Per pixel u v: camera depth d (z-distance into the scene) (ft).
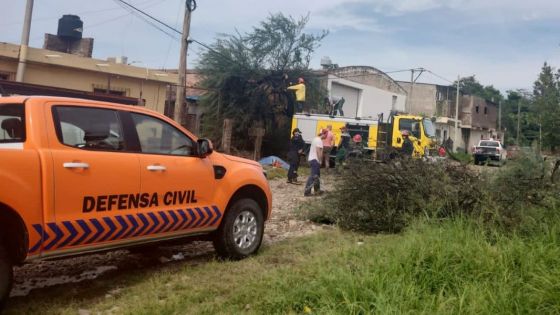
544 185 24.39
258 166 23.38
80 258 21.35
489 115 192.24
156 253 22.59
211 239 21.17
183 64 59.62
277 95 87.97
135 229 17.07
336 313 13.28
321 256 20.43
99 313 15.02
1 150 13.82
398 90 138.21
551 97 74.38
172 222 18.37
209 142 19.95
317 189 43.14
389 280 14.94
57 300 15.92
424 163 27.07
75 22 78.95
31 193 14.24
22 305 15.35
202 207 19.72
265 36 85.97
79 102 16.44
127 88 71.67
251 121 85.15
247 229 21.76
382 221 26.50
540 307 13.78
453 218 22.97
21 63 59.82
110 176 16.40
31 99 15.34
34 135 14.88
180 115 59.88
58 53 63.26
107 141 16.90
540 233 19.72
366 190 27.45
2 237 14.08
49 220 14.69
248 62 84.07
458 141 175.73
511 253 17.20
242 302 15.58
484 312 13.26
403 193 26.40
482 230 20.42
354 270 16.88
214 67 83.41
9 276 14.02
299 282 16.48
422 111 167.94
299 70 86.99
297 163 51.06
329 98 100.48
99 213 16.08
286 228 28.99
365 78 124.57
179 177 18.81
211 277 18.49
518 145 27.99
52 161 14.88
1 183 13.58
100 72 67.77
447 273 15.84
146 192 17.60
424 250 17.06
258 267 19.85
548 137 69.77
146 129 18.37
